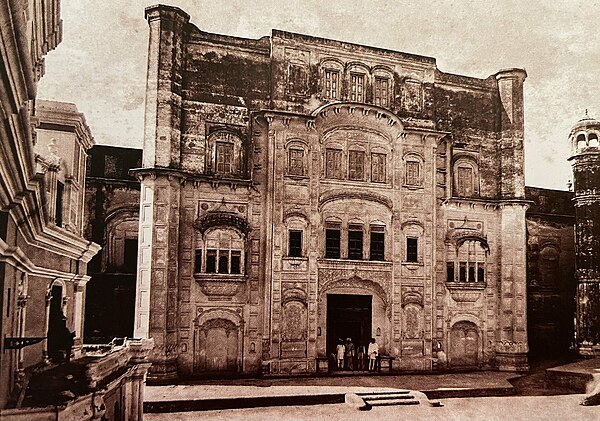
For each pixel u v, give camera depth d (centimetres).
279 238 2275
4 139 720
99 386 1155
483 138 2648
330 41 2411
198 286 2181
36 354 1331
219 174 2258
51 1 1206
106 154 2262
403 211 2462
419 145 2512
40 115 1595
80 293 1717
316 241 2327
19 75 670
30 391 1091
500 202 2608
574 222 2897
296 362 2247
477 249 2573
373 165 2445
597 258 2602
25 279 1146
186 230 2191
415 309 2434
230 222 2223
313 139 2356
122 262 2252
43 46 1323
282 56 2348
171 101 2173
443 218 2547
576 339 2647
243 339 2217
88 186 2231
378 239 2428
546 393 2127
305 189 2330
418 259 2466
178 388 1964
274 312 2234
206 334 2180
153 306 2077
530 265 2817
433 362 2425
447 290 2505
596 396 2020
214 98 2267
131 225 2275
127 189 2278
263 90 2330
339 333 2353
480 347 2530
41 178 1038
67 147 1625
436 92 2583
